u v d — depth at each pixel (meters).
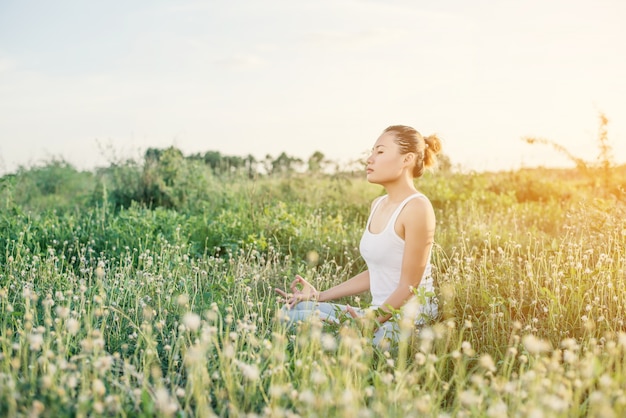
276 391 2.85
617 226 6.19
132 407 3.07
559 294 4.64
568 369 3.57
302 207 10.25
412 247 4.08
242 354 3.49
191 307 4.57
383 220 4.32
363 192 11.89
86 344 3.12
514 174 12.84
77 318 4.11
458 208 10.09
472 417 2.95
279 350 3.42
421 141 4.31
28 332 3.68
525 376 3.02
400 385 3.06
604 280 4.66
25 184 12.55
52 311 4.46
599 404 2.84
